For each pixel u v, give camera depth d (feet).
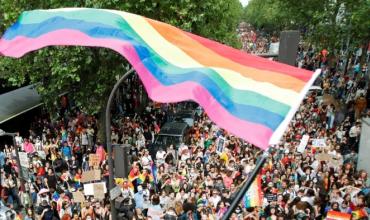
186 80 16.47
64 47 60.54
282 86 16.48
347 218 36.58
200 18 70.54
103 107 70.13
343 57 127.54
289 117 14.76
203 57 18.94
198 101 15.35
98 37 19.79
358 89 87.40
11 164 56.03
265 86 16.35
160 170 53.36
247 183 17.54
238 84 16.58
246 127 14.67
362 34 82.02
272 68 18.17
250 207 39.14
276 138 14.01
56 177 53.06
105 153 62.75
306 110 81.92
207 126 76.64
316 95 91.15
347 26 84.94
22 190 47.52
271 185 43.50
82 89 68.74
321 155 50.03
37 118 86.79
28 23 22.25
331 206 39.60
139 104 99.19
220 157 55.42
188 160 54.75
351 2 81.97
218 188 44.19
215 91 16.01
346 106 79.51
